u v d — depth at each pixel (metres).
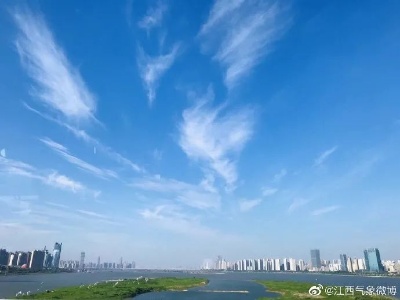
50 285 155.12
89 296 97.44
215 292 123.69
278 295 111.12
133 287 126.69
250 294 115.62
